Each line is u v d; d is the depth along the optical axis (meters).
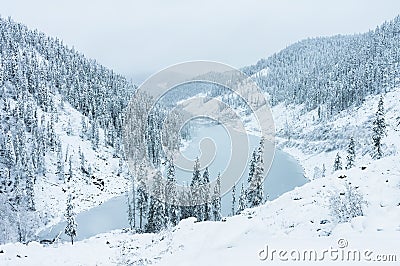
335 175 16.59
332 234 9.52
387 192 11.91
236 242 11.37
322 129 143.38
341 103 154.38
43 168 104.44
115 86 187.62
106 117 152.75
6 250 16.23
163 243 15.42
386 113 120.69
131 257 14.10
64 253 16.17
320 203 13.02
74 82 170.38
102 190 107.56
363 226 9.33
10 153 100.81
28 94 146.00
